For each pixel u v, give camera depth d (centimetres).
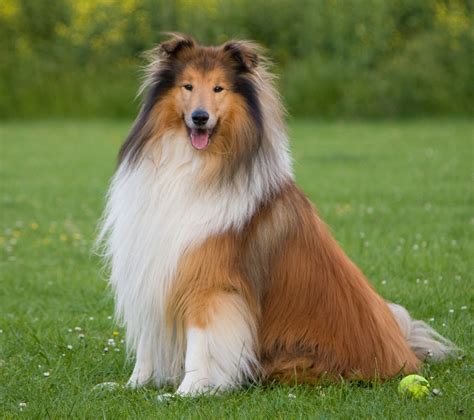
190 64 791
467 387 789
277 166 799
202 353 759
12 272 1309
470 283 1177
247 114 790
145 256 780
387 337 808
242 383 792
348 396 755
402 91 3809
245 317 769
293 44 3962
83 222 1708
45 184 2227
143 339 815
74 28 3972
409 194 1970
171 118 791
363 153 2789
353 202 1880
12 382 820
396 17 3931
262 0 3906
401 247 1395
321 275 794
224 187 773
